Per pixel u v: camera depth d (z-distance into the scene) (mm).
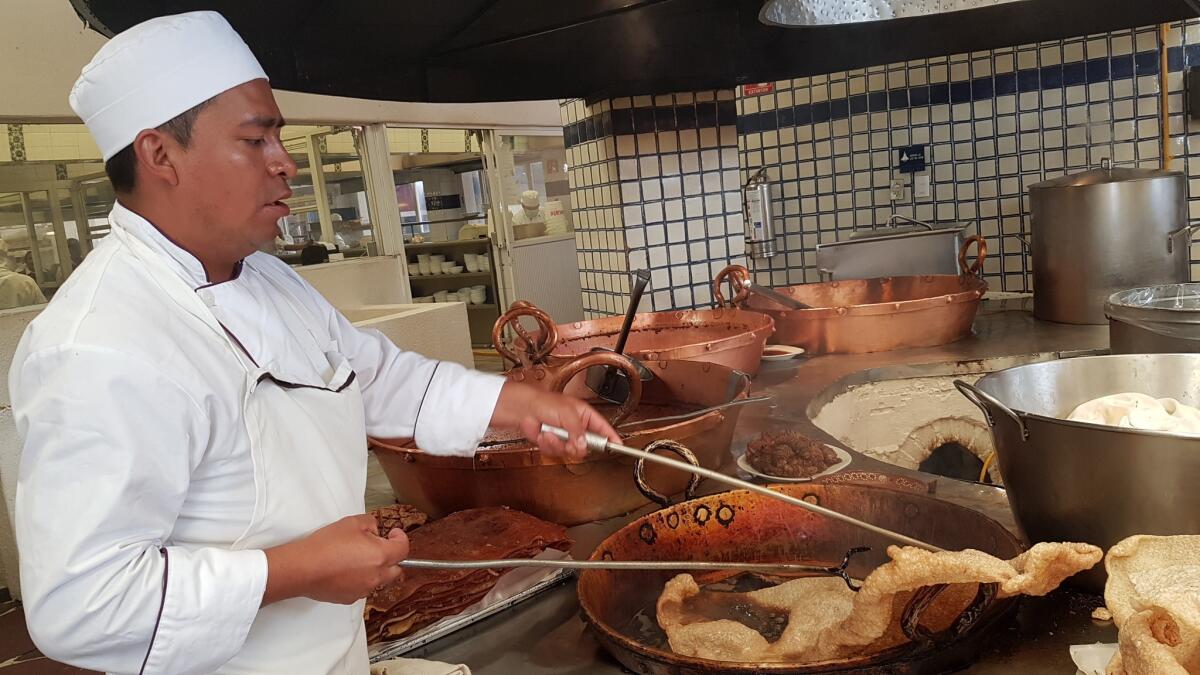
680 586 1467
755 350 2760
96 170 5008
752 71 2900
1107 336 3100
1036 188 3436
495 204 7625
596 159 3881
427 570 1465
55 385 933
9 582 2893
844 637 1178
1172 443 1198
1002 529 1368
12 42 4344
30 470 936
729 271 3373
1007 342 3193
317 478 1148
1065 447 1314
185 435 988
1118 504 1274
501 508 1706
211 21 1058
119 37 1025
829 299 3744
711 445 1896
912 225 4785
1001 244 4773
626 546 1506
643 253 3834
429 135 7867
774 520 1631
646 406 2348
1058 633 1271
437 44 2193
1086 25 2732
